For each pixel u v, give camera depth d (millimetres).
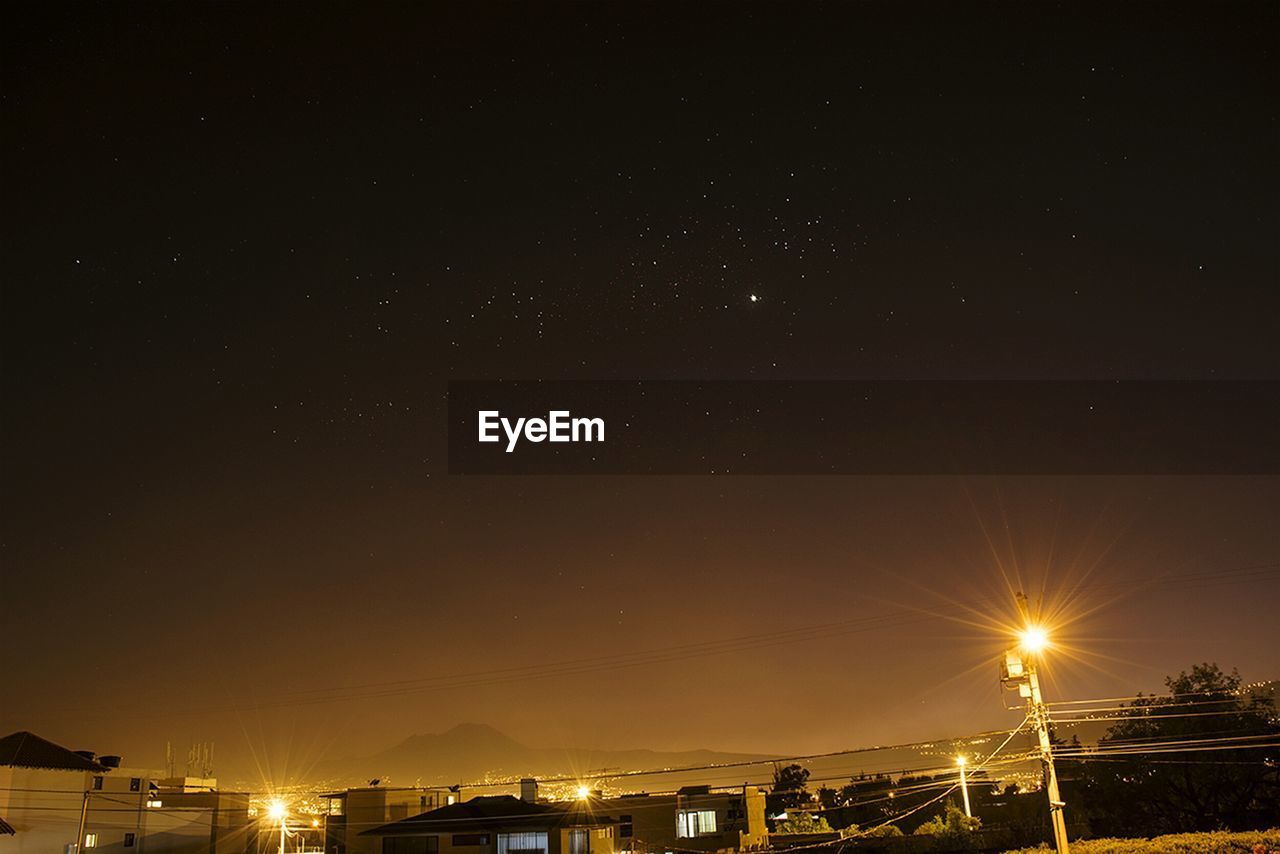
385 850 40156
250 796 53812
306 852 54094
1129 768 40938
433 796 47406
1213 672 41094
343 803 45219
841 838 42750
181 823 50969
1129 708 26000
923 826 43031
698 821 53406
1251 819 38938
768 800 64250
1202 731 39562
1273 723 39594
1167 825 40156
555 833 39125
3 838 43750
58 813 46312
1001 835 41031
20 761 46188
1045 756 24594
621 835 53594
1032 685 25016
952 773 48312
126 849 48625
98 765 49750
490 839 39594
